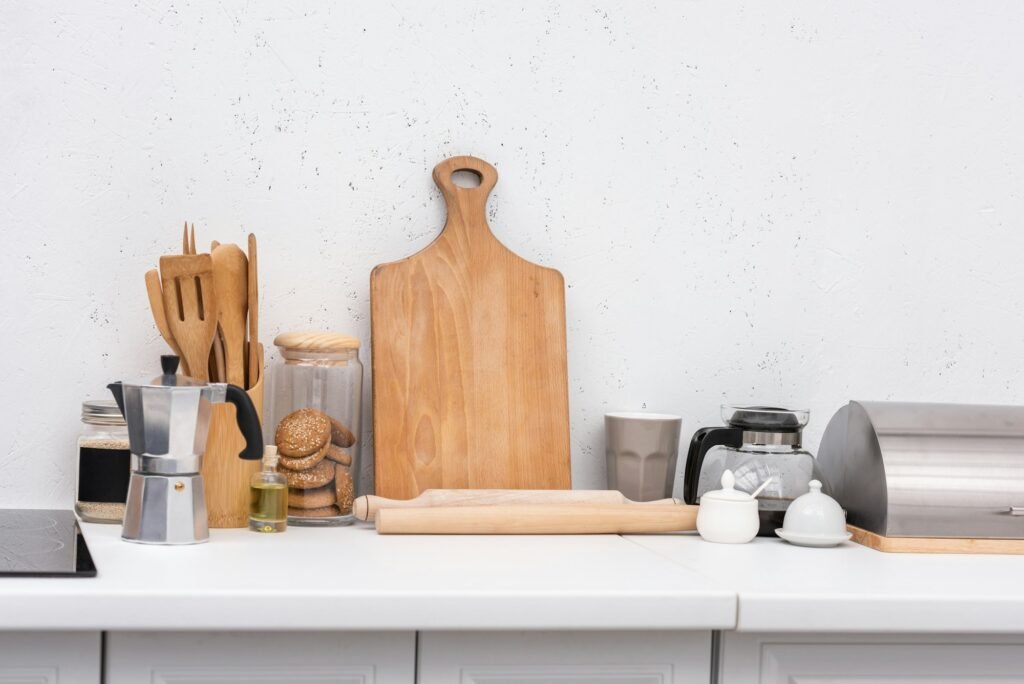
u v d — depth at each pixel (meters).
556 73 1.76
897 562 1.42
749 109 1.83
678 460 1.80
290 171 1.68
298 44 1.68
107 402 1.53
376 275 1.65
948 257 1.89
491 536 1.52
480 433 1.66
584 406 1.77
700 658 1.25
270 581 1.15
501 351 1.68
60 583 1.11
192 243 1.53
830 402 1.85
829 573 1.33
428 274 1.67
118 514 1.49
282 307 1.67
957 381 1.89
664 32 1.80
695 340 1.81
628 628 1.17
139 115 1.62
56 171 1.60
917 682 1.30
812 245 1.85
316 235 1.68
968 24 1.89
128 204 1.62
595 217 1.78
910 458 1.53
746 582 1.25
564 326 1.71
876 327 1.87
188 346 1.46
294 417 1.54
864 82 1.86
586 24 1.77
